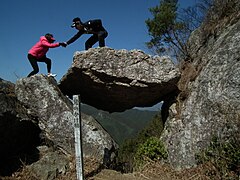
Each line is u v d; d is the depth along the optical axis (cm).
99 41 900
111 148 816
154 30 1544
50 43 878
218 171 662
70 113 804
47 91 820
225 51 826
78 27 880
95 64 818
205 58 943
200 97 836
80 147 590
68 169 720
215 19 1077
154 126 1218
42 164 706
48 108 808
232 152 653
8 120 659
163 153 853
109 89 882
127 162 934
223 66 803
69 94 977
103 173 746
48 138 796
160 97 999
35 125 780
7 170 673
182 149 808
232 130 689
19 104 771
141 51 853
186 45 1246
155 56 863
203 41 1091
